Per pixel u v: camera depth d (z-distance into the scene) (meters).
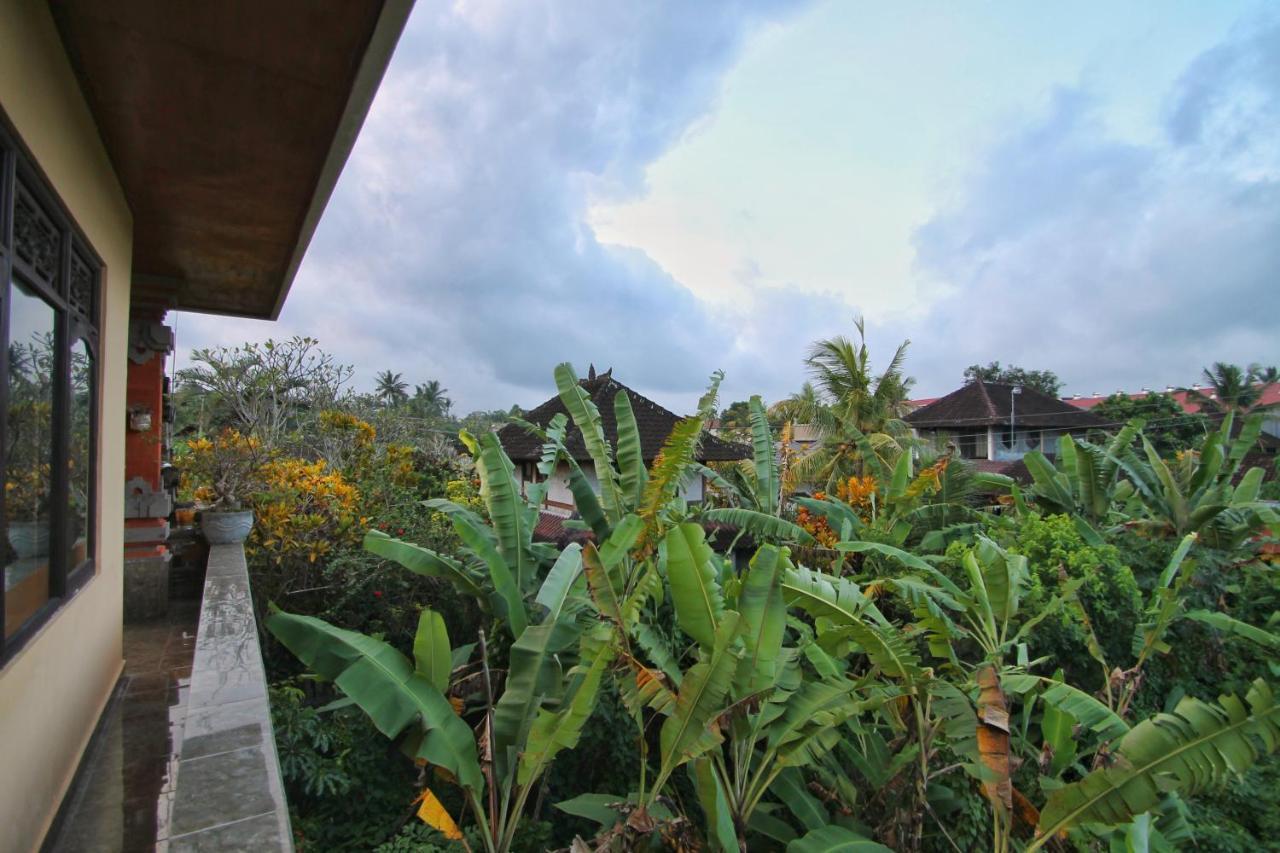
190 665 5.37
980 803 5.71
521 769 4.34
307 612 8.14
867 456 11.79
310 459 13.55
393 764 6.50
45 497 3.26
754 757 6.42
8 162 2.63
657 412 18.39
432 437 16.98
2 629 2.51
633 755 6.63
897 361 18.58
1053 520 9.69
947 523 12.05
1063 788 4.31
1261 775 7.28
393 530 8.82
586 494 7.10
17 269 2.76
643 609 6.47
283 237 6.37
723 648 4.31
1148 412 28.95
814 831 5.16
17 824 2.66
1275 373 30.64
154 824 3.21
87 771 3.69
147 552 6.97
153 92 3.92
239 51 3.56
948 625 5.62
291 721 5.79
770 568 4.89
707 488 14.34
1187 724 3.97
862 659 8.24
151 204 5.53
